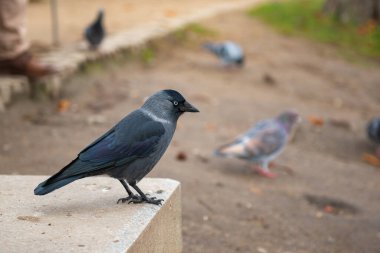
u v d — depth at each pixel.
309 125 13.23
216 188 9.05
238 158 9.96
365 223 8.56
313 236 7.91
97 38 13.96
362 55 21.66
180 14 21.86
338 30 24.17
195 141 11.18
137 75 14.57
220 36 20.25
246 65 17.58
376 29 24.41
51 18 19.02
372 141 12.48
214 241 7.34
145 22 19.27
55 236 4.55
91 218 4.93
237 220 8.08
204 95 13.91
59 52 13.90
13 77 11.52
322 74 18.44
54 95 12.09
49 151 9.54
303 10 26.38
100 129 10.81
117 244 4.45
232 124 12.46
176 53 17.41
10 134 10.17
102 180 5.91
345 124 13.79
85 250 4.33
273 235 7.77
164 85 14.02
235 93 14.65
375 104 16.56
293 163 10.98
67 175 4.89
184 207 8.19
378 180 10.68
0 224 4.78
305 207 8.93
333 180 10.34
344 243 7.80
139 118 5.38
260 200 8.91
